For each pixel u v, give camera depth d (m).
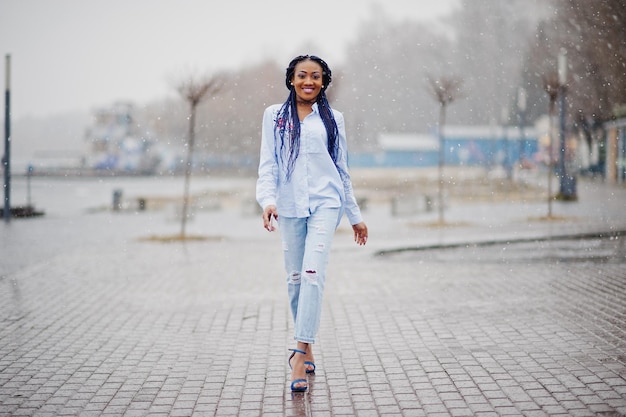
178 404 4.41
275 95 51.81
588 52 27.83
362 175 51.19
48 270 10.53
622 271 9.30
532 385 4.62
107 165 66.50
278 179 4.82
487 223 17.83
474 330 6.19
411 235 15.43
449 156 61.56
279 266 10.80
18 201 30.31
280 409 4.29
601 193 28.34
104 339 6.15
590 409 4.14
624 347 5.50
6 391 4.71
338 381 4.83
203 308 7.46
